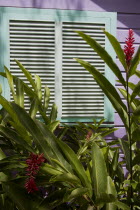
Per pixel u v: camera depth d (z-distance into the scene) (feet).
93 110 7.09
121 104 3.29
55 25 6.70
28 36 6.68
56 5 6.66
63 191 3.19
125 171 7.18
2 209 3.60
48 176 3.39
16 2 6.50
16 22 6.59
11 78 4.41
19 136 3.70
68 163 3.37
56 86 6.91
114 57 6.98
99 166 3.33
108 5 6.84
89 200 3.21
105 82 3.26
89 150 5.81
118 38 6.98
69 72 6.96
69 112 6.98
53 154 3.38
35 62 6.81
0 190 3.46
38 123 3.48
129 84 4.50
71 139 6.73
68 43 6.89
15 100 4.35
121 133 7.17
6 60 6.63
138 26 7.02
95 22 6.80
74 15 6.73
